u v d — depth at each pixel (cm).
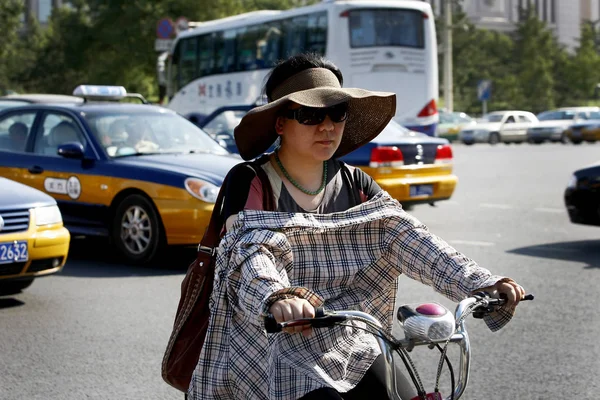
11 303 1478
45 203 1475
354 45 4438
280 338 549
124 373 1097
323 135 580
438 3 17025
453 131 8600
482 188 3547
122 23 7862
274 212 557
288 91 597
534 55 15088
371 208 577
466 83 15075
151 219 1780
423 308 506
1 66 11069
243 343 559
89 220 1889
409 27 4534
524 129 8262
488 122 8350
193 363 592
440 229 2364
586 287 1585
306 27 4588
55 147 1972
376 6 4462
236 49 5119
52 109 2014
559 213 2709
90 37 8100
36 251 1438
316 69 598
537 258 1894
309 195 592
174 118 2045
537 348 1199
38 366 1125
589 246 2058
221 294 562
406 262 577
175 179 1759
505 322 558
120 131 1947
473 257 1908
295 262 560
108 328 1306
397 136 2428
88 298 1511
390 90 4494
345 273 566
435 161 2391
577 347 1203
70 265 1838
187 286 603
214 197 1738
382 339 507
